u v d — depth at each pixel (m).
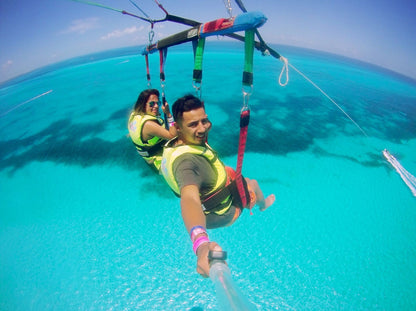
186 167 1.54
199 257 1.12
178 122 1.60
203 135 1.61
